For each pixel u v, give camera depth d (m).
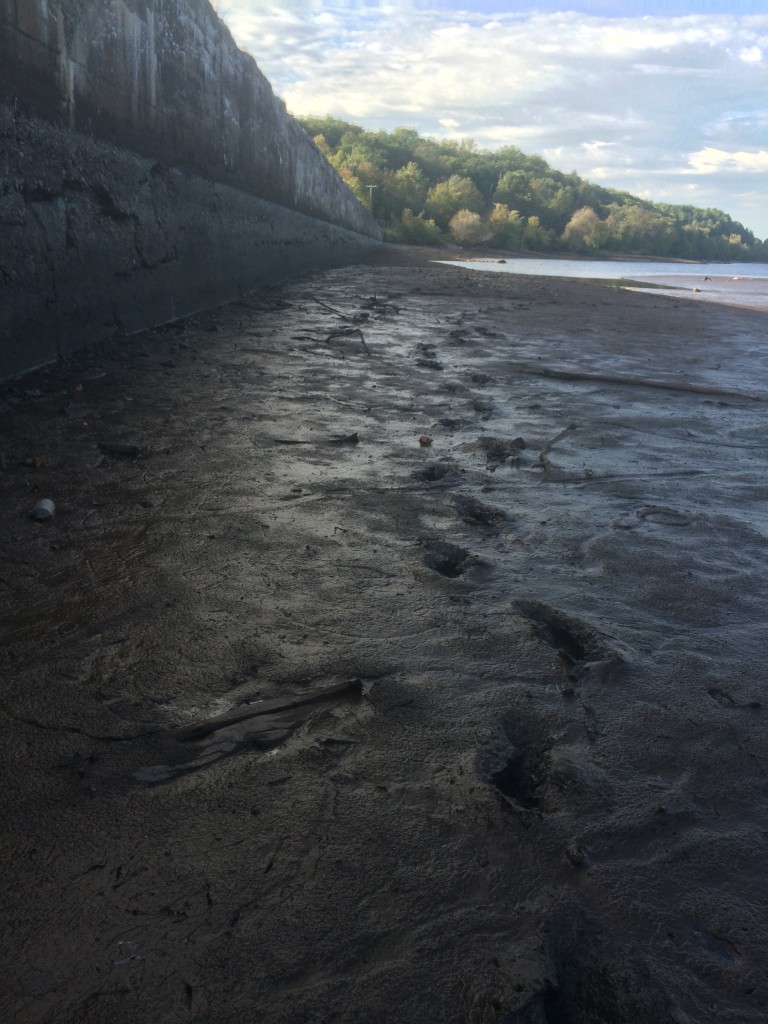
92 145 5.53
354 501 3.38
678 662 2.26
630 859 1.55
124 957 1.28
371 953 1.31
